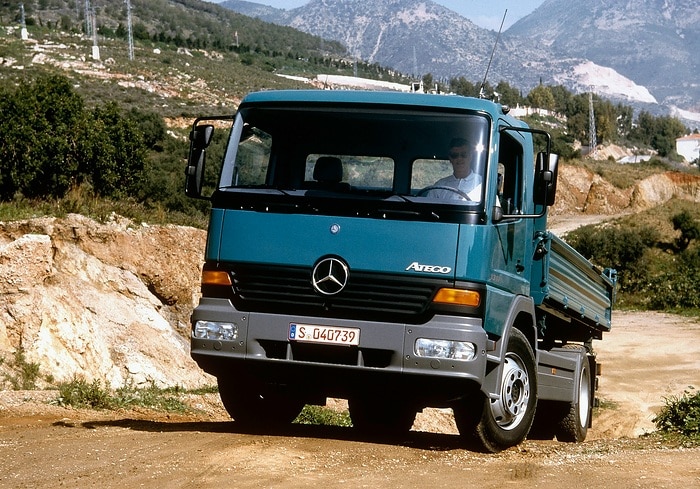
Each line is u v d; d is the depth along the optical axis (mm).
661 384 26625
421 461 7578
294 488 6148
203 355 8266
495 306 8320
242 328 8156
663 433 10094
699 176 101062
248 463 6996
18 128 19172
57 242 15508
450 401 8312
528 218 9031
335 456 7559
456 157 8156
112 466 6871
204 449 7602
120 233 16672
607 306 14758
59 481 6344
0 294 13977
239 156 8477
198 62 170500
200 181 8570
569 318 12047
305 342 8023
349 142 8320
